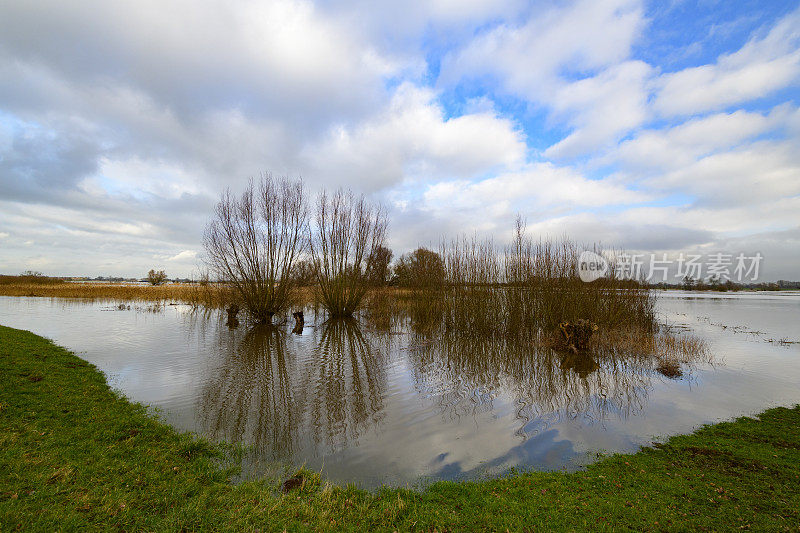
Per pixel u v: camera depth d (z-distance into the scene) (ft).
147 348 55.98
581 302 63.31
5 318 88.17
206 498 16.98
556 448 24.49
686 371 44.73
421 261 85.56
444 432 27.37
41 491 15.72
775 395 35.32
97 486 16.81
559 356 53.83
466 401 34.63
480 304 70.95
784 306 149.59
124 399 31.53
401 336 71.61
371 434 26.91
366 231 99.86
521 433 27.12
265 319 85.97
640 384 39.78
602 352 55.47
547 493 18.10
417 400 34.88
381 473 21.18
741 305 155.63
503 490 18.54
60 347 51.16
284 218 88.53
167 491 17.13
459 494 18.25
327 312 106.11
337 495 17.87
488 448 24.62
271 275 86.07
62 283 258.16
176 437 24.36
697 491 18.11
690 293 287.69
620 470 20.65
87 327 75.41
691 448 23.54
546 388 38.73
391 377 42.80
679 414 30.48
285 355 53.93
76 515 14.46
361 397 35.55
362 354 55.26
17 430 21.89
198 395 34.91
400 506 16.74
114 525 14.32
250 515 15.72
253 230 85.92
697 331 76.54
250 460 22.39
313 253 96.32
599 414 30.89
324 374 43.75
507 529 14.99
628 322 66.74
